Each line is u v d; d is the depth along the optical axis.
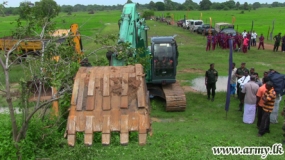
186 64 22.45
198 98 14.32
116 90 4.85
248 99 10.70
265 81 10.81
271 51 27.08
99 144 6.34
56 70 6.18
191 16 86.38
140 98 4.73
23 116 6.47
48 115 7.71
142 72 5.14
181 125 10.62
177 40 36.59
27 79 6.67
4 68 5.73
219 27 38.25
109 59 7.92
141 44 10.86
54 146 6.74
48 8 7.11
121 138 4.40
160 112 12.36
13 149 5.98
